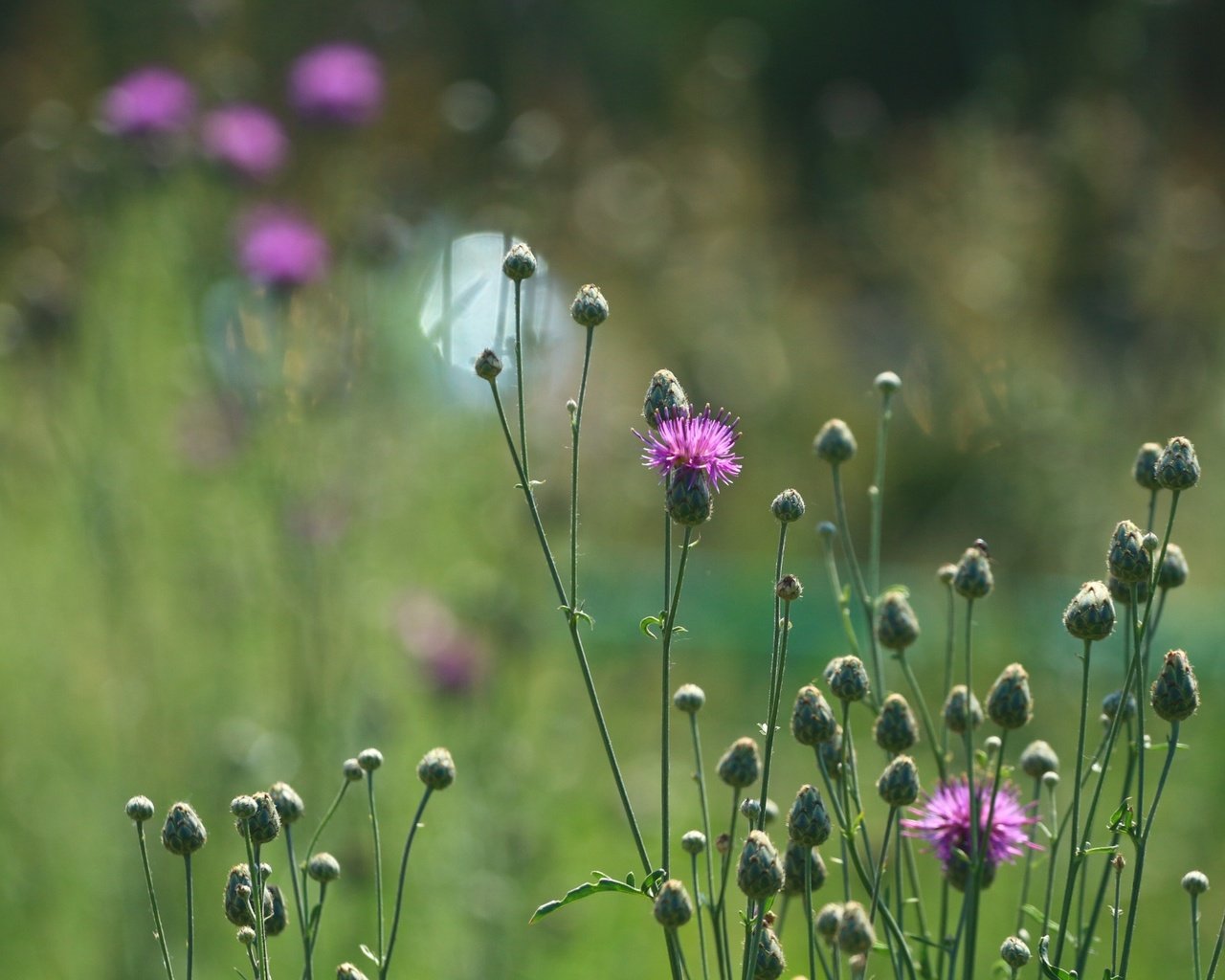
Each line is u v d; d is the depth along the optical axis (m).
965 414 15.03
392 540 10.18
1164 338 14.96
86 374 9.91
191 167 9.90
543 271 7.79
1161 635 11.45
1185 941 7.97
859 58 34.97
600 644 11.96
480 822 8.02
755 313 19.05
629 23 25.81
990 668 11.10
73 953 7.96
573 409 3.69
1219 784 9.12
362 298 9.01
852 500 16.80
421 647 8.41
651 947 8.24
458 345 7.97
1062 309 16.23
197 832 3.60
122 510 9.02
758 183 21.22
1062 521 12.37
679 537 13.95
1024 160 17.22
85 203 9.94
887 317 19.75
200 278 9.55
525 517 9.01
